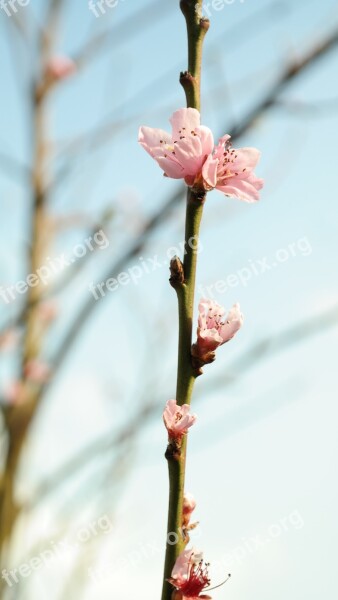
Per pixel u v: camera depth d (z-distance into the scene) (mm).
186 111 636
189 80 640
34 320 1318
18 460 1208
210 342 628
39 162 1426
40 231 1414
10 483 1173
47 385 1243
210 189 633
